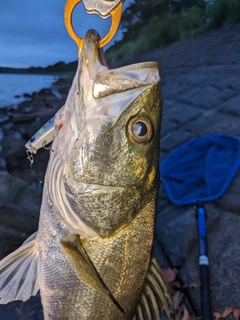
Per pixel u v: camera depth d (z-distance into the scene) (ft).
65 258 0.75
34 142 0.78
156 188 0.74
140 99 0.65
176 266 1.50
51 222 0.75
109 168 0.67
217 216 1.69
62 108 0.73
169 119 2.75
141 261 0.75
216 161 2.02
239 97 2.88
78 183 0.68
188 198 1.82
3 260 0.82
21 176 2.00
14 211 1.76
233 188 1.84
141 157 0.68
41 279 0.78
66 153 0.70
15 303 1.31
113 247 0.72
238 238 1.55
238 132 2.36
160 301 0.81
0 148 2.31
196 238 1.59
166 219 1.72
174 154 2.17
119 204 0.69
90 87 0.66
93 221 0.70
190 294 1.38
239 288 1.36
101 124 0.66
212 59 4.27
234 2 5.89
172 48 5.80
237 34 5.32
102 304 0.75
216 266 1.46
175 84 3.63
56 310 0.78
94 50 0.65
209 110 2.78
